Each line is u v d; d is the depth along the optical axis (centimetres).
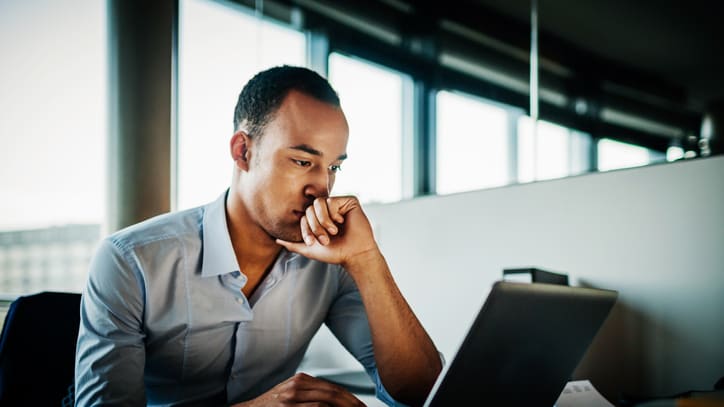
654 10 209
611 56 225
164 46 202
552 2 247
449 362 63
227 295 106
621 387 125
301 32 284
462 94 288
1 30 206
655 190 123
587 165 230
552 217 141
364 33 297
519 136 258
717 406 49
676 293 118
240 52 242
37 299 105
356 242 101
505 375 71
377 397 110
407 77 305
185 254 105
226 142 103
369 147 276
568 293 70
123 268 99
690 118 194
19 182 208
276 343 113
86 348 97
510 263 149
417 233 173
